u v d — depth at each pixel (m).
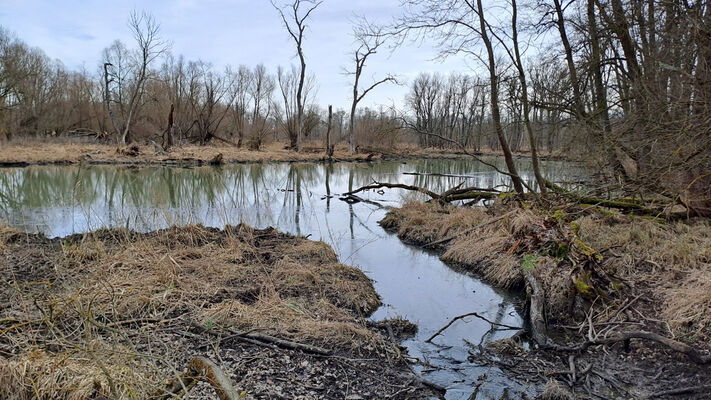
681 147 6.78
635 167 9.25
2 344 3.90
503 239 8.11
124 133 37.12
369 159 38.94
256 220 11.95
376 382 4.08
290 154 38.38
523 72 9.69
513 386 4.17
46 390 3.14
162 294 5.37
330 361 4.34
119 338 4.16
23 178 20.05
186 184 19.58
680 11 7.13
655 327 4.92
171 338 4.48
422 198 14.12
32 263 6.51
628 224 7.93
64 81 42.66
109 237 8.16
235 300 5.44
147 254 6.77
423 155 42.75
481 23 10.05
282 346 4.50
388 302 6.46
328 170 28.83
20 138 34.34
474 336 5.34
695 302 4.94
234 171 26.30
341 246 9.73
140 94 40.12
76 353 3.55
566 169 11.58
